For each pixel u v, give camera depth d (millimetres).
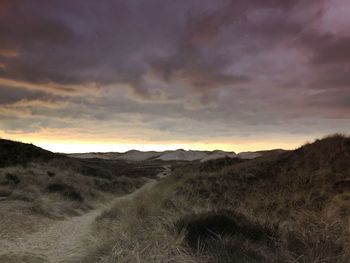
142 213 11828
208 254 6770
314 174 14914
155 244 7441
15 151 37125
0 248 9438
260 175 17422
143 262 6801
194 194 16047
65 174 30984
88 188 26484
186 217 8719
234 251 6754
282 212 12250
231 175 18078
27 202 17297
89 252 8562
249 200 14531
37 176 24750
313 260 6238
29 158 36875
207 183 17484
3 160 34000
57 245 10617
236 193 15953
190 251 7004
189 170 26375
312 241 7066
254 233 7723
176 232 7781
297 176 15547
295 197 13227
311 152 17375
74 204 20562
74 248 10062
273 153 20391
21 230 12117
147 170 83125
